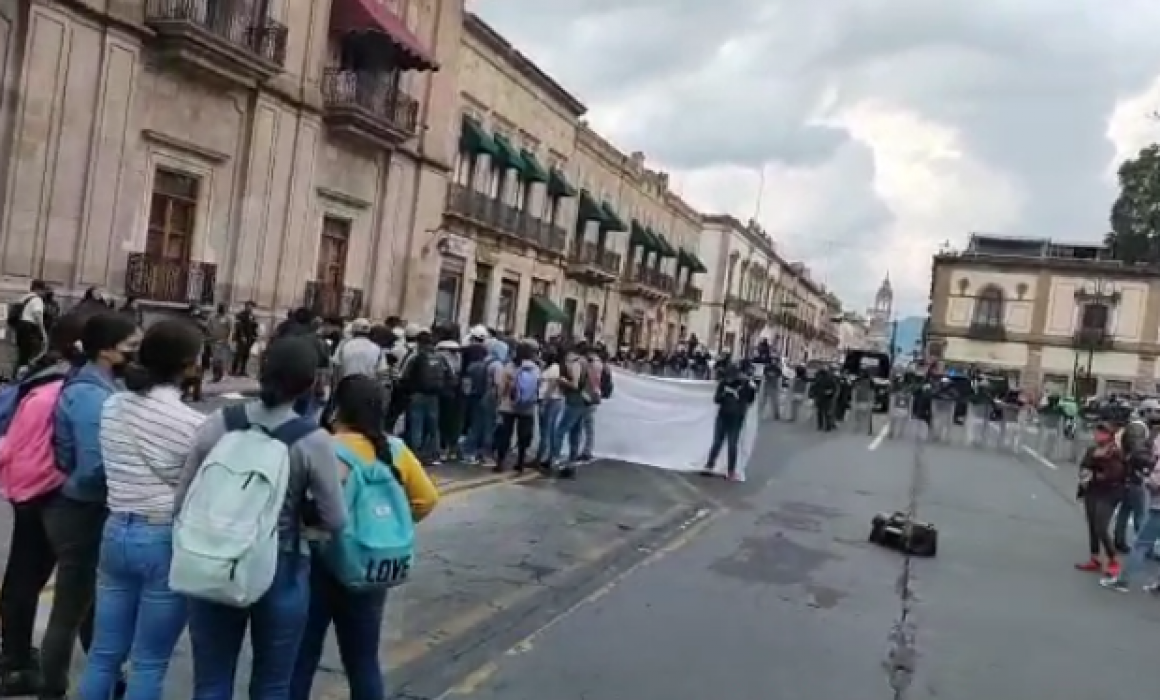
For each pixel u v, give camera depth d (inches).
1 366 639.1
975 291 2711.6
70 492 163.2
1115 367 2578.7
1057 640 307.4
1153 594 396.2
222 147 826.2
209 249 827.4
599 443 639.1
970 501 628.7
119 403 150.9
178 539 129.7
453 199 1222.9
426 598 277.4
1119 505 477.1
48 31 660.1
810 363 1740.9
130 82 725.9
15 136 647.1
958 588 368.2
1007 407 1173.1
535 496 459.8
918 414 1138.7
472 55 1261.1
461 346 557.9
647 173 2095.2
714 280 2711.6
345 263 1019.9
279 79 868.0
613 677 231.1
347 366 445.7
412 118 1061.1
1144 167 2689.5
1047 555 460.1
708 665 247.1
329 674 211.3
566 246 1662.2
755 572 360.2
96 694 149.7
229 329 760.3
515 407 515.8
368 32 948.0
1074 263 2620.6
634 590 315.0
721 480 601.3
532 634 257.6
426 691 209.9
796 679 243.1
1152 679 275.9
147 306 761.6
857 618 308.2
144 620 148.1
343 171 989.2
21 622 177.2
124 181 735.7
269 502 131.0
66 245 693.9
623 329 2086.6
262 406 139.6
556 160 1598.2
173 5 746.2
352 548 149.9
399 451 163.3
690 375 1437.0
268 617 137.6
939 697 241.4
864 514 526.6
